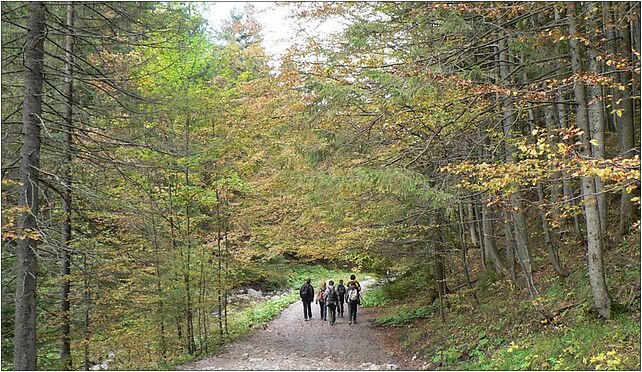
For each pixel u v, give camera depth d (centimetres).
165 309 1361
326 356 1355
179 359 1341
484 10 965
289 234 1580
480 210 1605
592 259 915
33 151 952
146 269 1283
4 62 983
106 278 1181
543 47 1088
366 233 1423
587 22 1001
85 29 1077
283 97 1323
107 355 1390
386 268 2012
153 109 1181
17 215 941
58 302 1156
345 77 1079
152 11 1157
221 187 1491
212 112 1392
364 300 2461
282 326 1916
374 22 1069
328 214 1322
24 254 938
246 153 1517
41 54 991
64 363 1129
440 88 934
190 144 1404
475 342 1146
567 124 1320
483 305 1386
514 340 1025
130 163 1074
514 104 1028
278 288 3022
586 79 809
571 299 1034
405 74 917
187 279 1426
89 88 1220
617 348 756
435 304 1753
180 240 1452
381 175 933
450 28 974
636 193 1120
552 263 1161
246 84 1446
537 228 1544
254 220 1617
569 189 1179
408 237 1509
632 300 892
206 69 1867
